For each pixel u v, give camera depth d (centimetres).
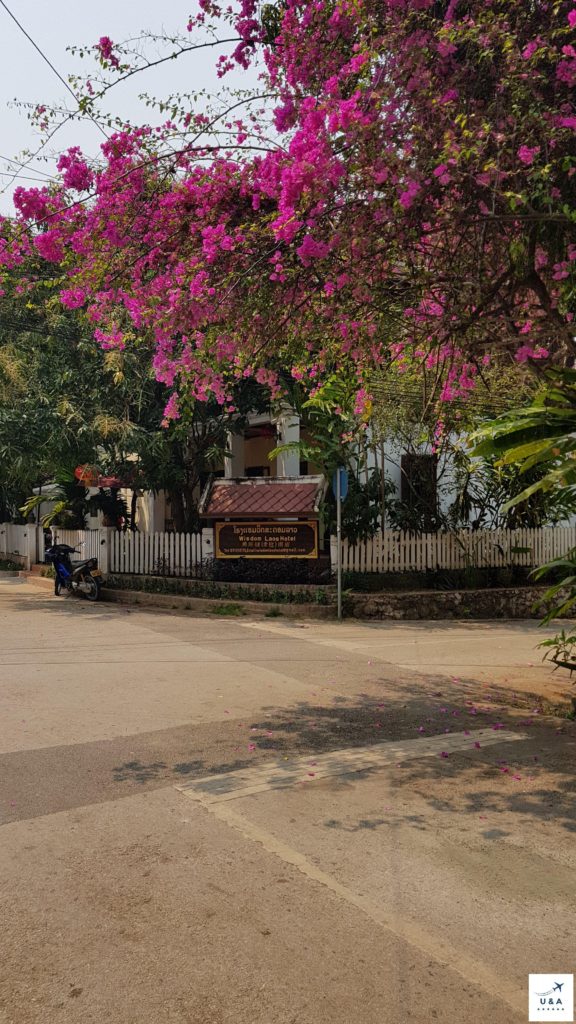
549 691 772
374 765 563
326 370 896
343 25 643
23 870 391
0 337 1691
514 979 303
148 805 478
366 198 600
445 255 668
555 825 455
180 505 1866
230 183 682
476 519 1647
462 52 618
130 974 304
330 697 771
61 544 1783
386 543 1477
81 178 686
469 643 1138
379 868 396
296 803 484
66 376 1609
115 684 812
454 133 583
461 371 780
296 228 584
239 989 295
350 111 572
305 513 1427
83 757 570
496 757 586
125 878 383
